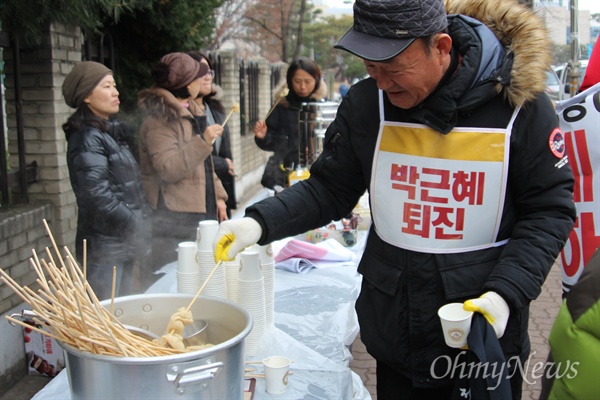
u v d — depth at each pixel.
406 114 1.64
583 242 2.08
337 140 1.77
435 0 1.48
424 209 1.62
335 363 1.93
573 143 2.06
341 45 1.51
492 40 1.57
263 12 15.40
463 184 1.59
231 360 1.38
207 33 5.31
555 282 5.02
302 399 1.72
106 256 2.89
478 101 1.54
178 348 1.52
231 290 2.04
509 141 1.57
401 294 1.68
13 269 3.27
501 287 1.49
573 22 9.03
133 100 4.71
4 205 3.48
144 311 1.72
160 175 3.35
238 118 7.93
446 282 1.62
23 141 3.57
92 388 1.35
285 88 5.27
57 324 1.40
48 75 3.62
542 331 3.99
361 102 1.72
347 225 3.17
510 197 1.63
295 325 2.20
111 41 4.37
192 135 3.42
